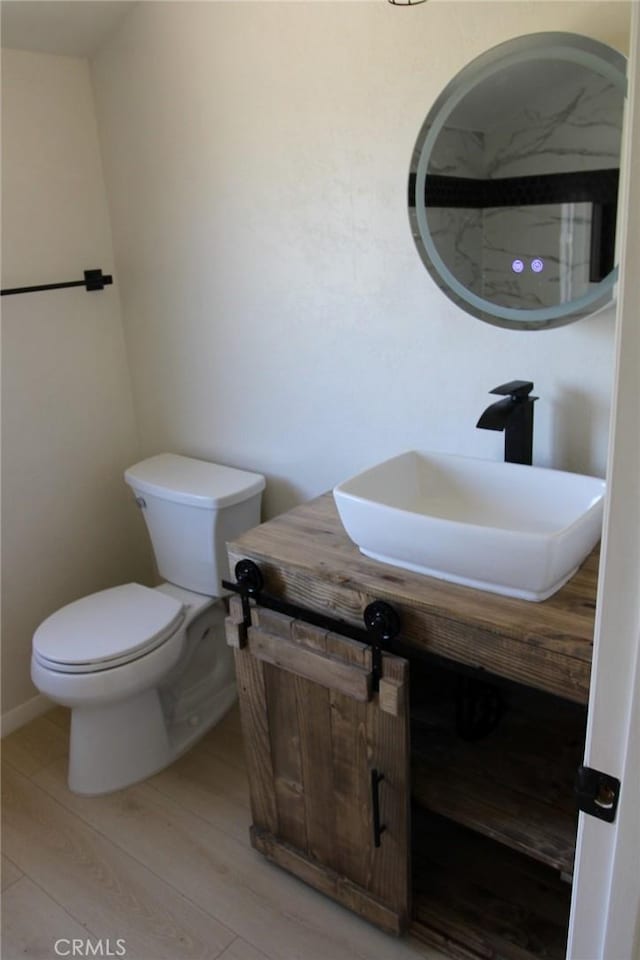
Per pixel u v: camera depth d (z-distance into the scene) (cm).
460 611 119
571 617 115
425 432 175
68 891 172
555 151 135
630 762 71
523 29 137
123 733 200
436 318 164
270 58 172
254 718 161
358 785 146
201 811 194
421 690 164
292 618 144
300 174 176
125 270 234
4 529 223
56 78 212
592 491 138
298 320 191
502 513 151
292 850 167
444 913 153
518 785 141
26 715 235
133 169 217
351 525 135
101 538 251
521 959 143
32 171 211
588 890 81
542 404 154
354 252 173
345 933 158
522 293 146
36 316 220
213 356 217
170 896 169
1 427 217
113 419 247
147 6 193
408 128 156
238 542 151
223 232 199
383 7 152
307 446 202
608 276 135
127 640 189
